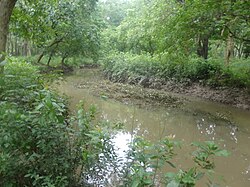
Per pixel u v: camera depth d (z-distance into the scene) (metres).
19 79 3.74
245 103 11.70
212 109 11.09
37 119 2.67
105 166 3.13
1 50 4.29
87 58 26.05
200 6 9.43
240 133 7.98
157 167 2.33
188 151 5.96
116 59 19.31
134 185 2.05
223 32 10.45
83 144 3.09
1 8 4.27
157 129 8.02
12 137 2.65
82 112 3.23
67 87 14.69
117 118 9.02
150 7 19.31
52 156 2.90
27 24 6.92
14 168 2.69
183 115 9.92
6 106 2.77
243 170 5.38
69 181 2.99
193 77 15.25
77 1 18.67
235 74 13.78
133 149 2.87
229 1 8.58
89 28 20.48
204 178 4.55
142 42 21.69
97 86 15.21
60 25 16.66
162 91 14.72
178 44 11.99
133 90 14.23
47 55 22.70
